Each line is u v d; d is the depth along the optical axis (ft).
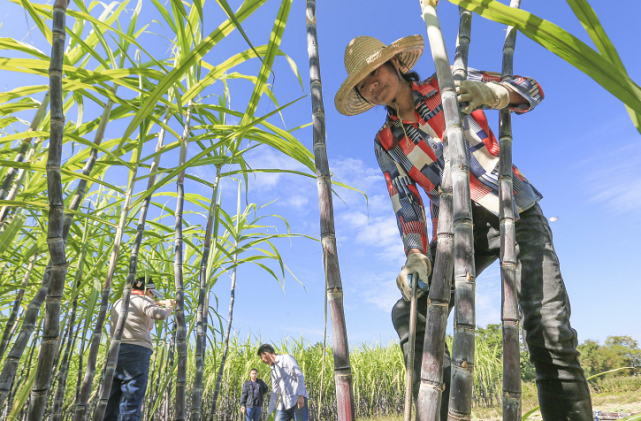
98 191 7.07
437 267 1.94
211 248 5.56
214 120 5.66
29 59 3.67
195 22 4.98
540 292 3.49
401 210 4.62
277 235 7.07
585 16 1.37
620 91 1.28
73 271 7.03
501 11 1.56
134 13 5.21
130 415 7.88
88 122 4.72
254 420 18.01
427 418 1.72
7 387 3.09
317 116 2.46
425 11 2.09
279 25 3.59
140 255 6.84
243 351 23.36
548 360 3.34
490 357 31.50
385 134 4.86
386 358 31.48
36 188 4.54
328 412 26.45
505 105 2.69
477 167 4.05
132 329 8.27
